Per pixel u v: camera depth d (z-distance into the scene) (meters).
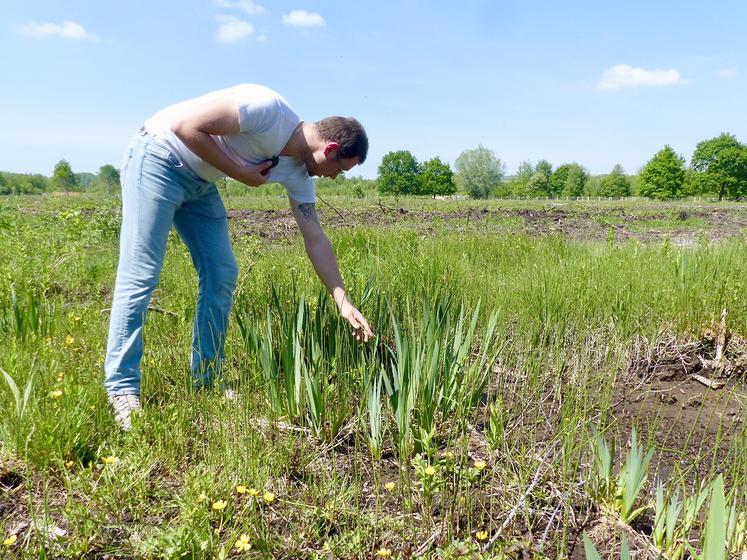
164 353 3.35
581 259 6.20
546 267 5.65
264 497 1.96
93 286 5.44
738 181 73.12
